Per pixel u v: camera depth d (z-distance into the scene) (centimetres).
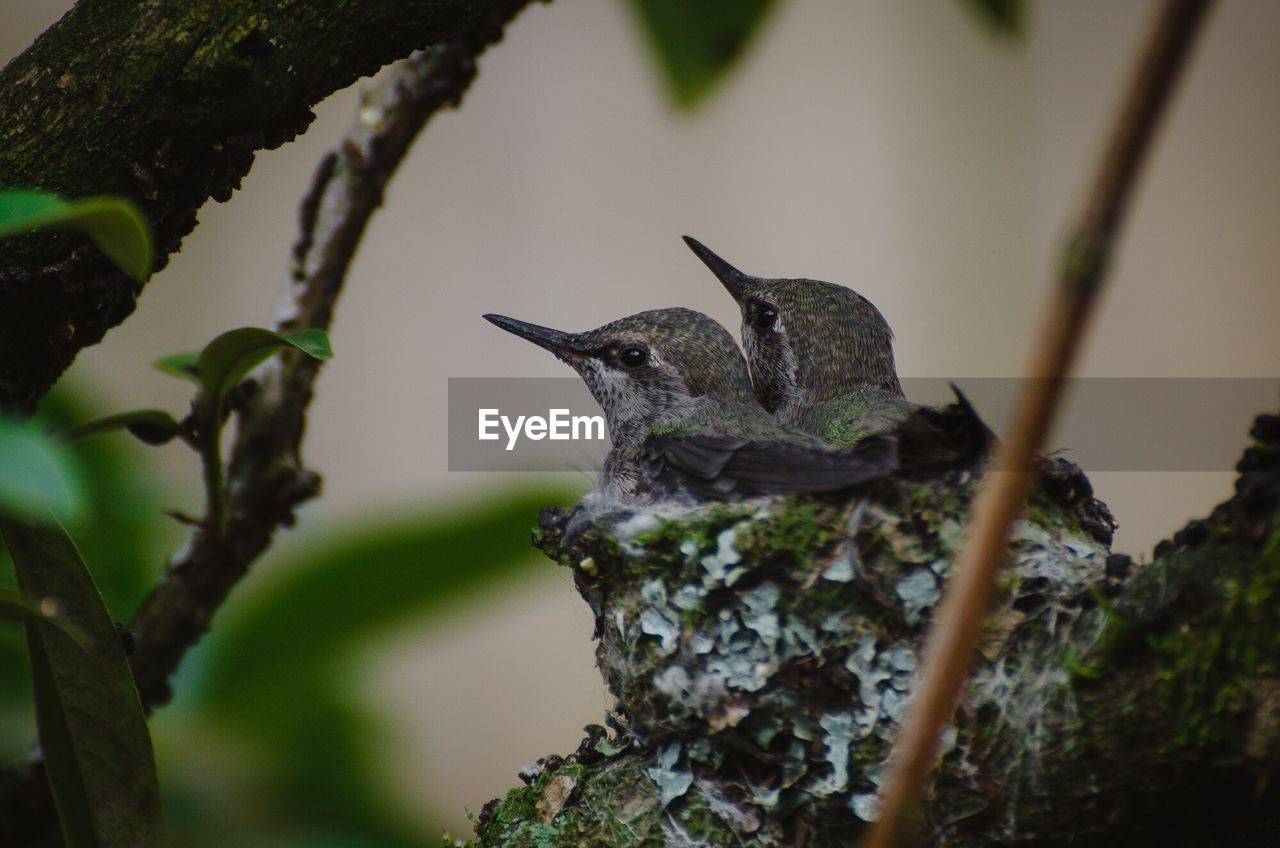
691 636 163
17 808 162
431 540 163
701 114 164
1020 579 162
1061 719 155
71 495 101
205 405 162
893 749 162
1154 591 149
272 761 163
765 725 162
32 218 118
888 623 163
